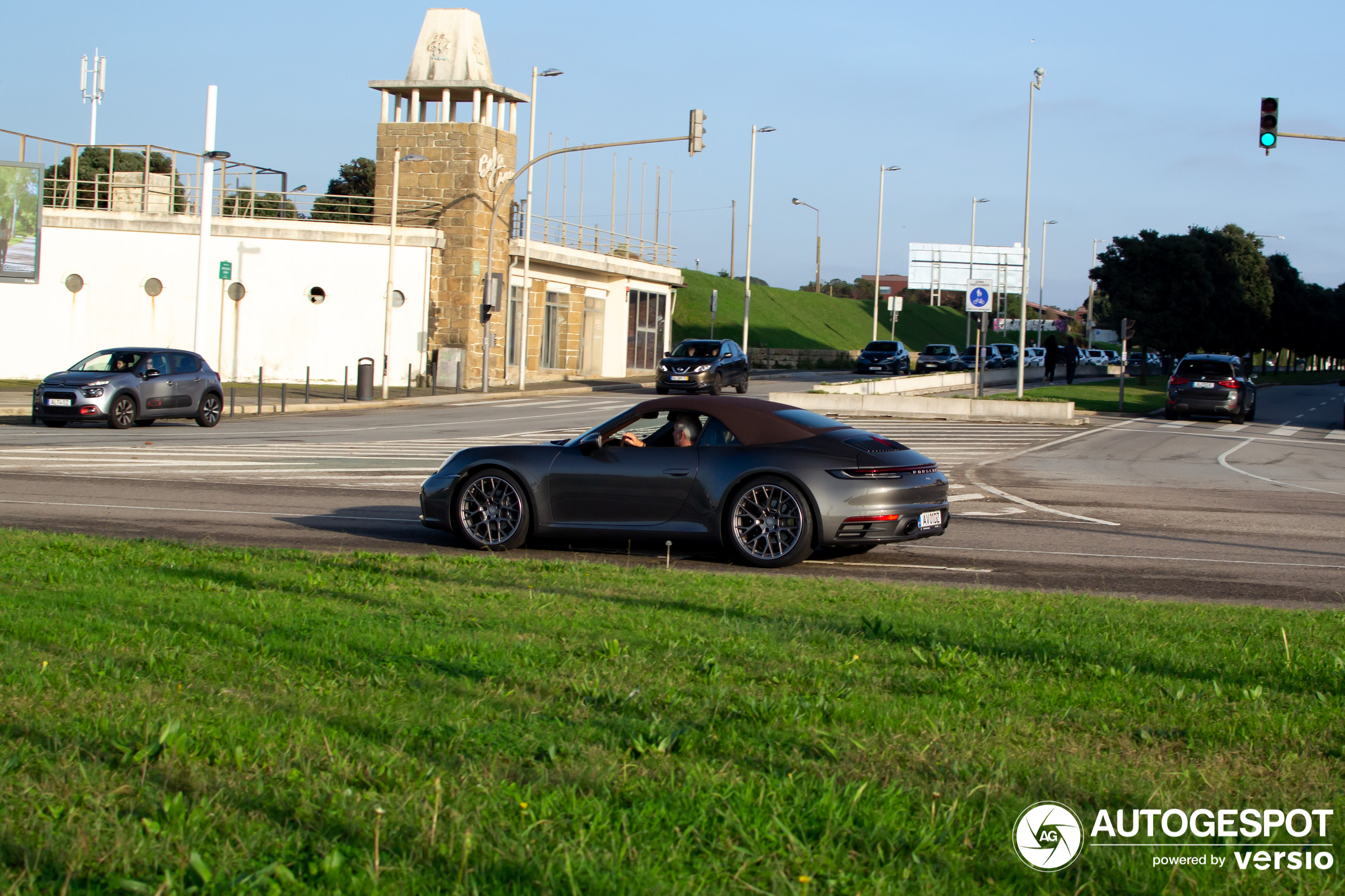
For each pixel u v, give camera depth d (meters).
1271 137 25.25
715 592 7.70
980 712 4.71
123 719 4.33
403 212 42.19
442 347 41.84
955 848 3.34
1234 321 61.91
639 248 55.88
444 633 6.04
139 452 19.62
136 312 40.81
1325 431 32.97
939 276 81.94
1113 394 44.88
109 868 3.12
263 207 44.62
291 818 3.45
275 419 29.55
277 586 7.59
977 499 15.56
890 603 7.34
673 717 4.58
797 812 3.52
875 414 33.09
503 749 4.09
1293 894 3.16
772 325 80.81
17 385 38.53
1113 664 5.65
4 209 37.25
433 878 3.05
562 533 10.30
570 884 2.98
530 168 37.22
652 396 40.50
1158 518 13.80
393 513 12.97
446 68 42.25
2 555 8.52
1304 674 5.44
